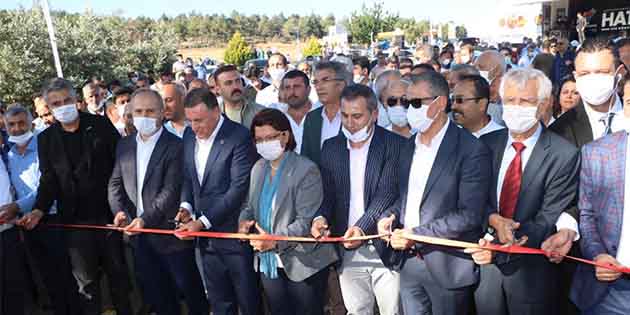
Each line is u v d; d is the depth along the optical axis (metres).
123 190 3.98
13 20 15.44
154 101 3.78
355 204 3.39
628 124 2.61
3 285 4.06
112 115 6.59
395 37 38.12
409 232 2.98
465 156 2.94
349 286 3.53
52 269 4.27
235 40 34.84
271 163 3.45
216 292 3.77
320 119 4.38
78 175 3.99
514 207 2.92
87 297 4.20
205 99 3.56
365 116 3.22
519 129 2.85
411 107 2.99
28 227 3.90
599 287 2.79
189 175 3.76
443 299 3.10
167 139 3.88
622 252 2.65
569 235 2.79
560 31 17.83
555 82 7.38
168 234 3.83
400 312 3.52
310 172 3.32
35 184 4.36
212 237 3.65
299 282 3.38
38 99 5.47
